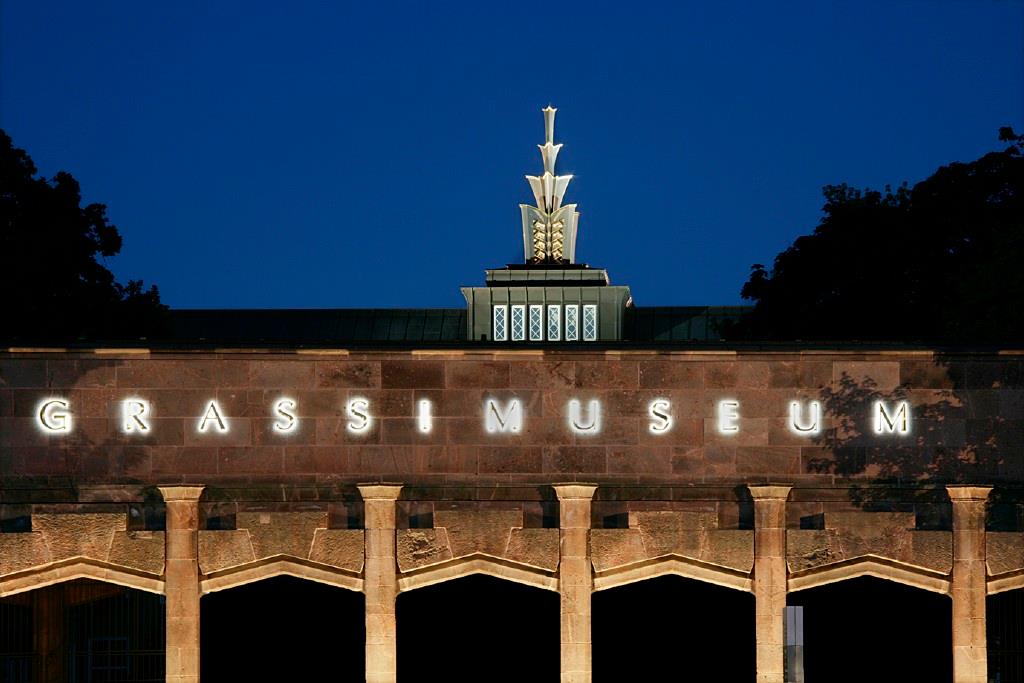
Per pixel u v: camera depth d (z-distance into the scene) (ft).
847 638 206.69
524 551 164.55
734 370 167.02
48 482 166.40
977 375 166.71
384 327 313.53
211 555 164.76
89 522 165.17
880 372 166.81
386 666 163.43
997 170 238.89
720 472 166.20
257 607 210.18
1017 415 166.30
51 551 164.86
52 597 189.16
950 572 163.84
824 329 244.63
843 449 166.30
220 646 209.97
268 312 314.96
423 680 210.38
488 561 164.86
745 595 209.26
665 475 166.30
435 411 167.02
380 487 163.84
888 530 164.55
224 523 165.58
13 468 166.50
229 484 166.50
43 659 187.83
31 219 222.89
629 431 166.71
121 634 191.11
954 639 163.43
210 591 164.66
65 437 166.81
